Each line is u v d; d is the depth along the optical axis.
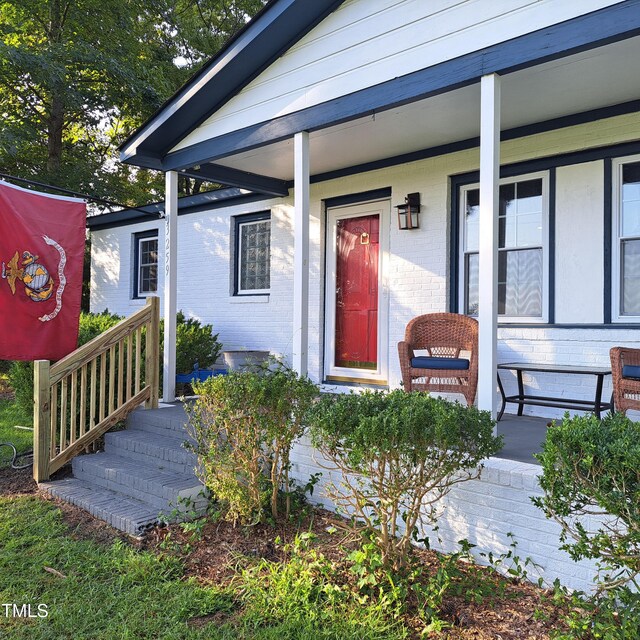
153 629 2.88
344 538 3.64
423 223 6.30
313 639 2.75
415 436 2.98
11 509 4.52
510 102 4.82
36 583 3.35
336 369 7.32
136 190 15.74
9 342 5.23
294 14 4.90
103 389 5.66
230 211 8.79
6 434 6.59
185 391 7.54
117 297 11.01
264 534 3.93
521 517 3.25
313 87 5.01
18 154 13.02
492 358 3.67
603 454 2.27
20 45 11.52
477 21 3.91
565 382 5.33
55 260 5.54
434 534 3.65
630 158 5.00
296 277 5.06
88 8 12.50
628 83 4.42
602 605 2.69
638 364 4.32
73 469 5.35
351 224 7.22
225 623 2.93
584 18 3.44
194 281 9.41
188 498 4.28
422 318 5.66
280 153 6.30
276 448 4.07
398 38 4.39
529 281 5.63
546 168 5.46
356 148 6.17
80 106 12.68
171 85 15.41
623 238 5.07
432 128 5.49
